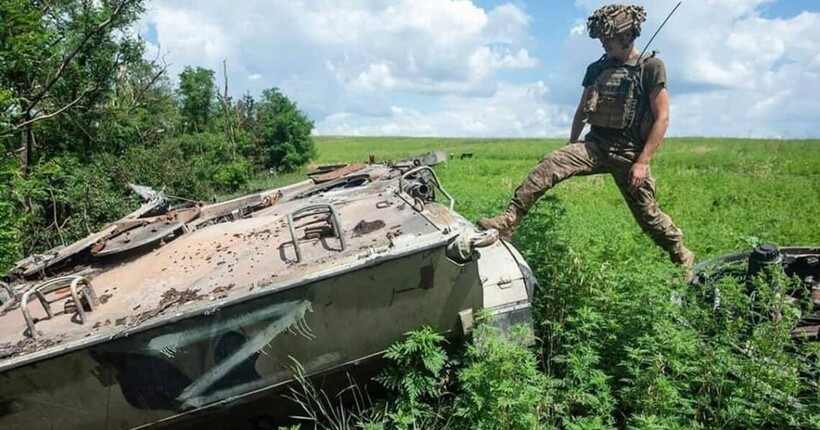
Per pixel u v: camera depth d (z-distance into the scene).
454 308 3.62
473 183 20.08
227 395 3.35
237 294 3.21
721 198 14.61
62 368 3.11
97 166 16.81
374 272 3.33
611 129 5.45
